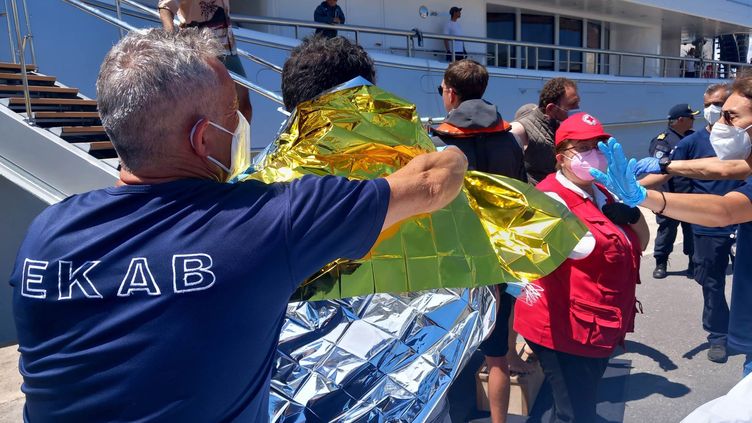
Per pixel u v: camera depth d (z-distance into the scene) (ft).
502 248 5.63
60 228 3.65
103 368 3.38
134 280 3.43
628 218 7.89
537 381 11.10
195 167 3.82
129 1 17.39
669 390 11.68
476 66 9.53
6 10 17.87
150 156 3.67
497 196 5.84
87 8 15.33
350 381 5.09
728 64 53.72
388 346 5.23
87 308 3.44
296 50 6.12
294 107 6.00
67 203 3.87
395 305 5.38
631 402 11.25
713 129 7.81
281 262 3.61
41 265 3.57
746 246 7.52
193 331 3.41
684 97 44.52
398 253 5.17
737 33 55.11
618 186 6.65
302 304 5.18
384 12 29.89
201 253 3.48
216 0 13.17
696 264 13.16
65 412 3.44
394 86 25.75
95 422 3.39
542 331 8.18
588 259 7.75
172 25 12.44
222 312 3.45
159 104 3.56
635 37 47.98
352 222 3.81
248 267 3.51
